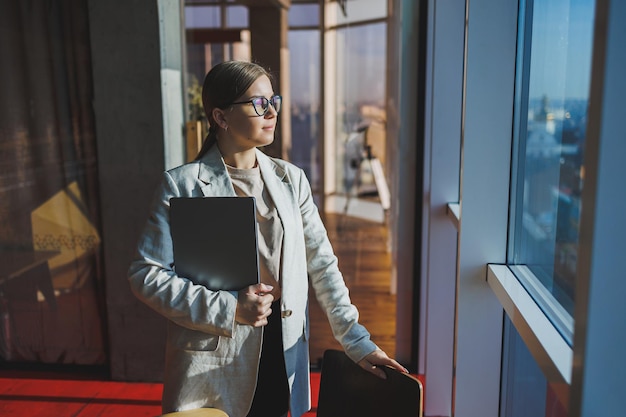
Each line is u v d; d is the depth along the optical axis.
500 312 1.98
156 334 3.59
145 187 3.44
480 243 1.96
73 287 3.73
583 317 0.88
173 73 3.50
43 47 3.47
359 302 4.20
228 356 1.67
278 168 1.83
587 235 0.87
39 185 3.63
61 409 3.33
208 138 1.76
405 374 1.56
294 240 1.73
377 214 4.16
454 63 2.96
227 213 1.55
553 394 1.55
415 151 3.58
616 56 0.80
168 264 1.66
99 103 3.39
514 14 1.85
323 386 1.75
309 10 4.30
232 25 4.50
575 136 1.40
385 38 3.91
